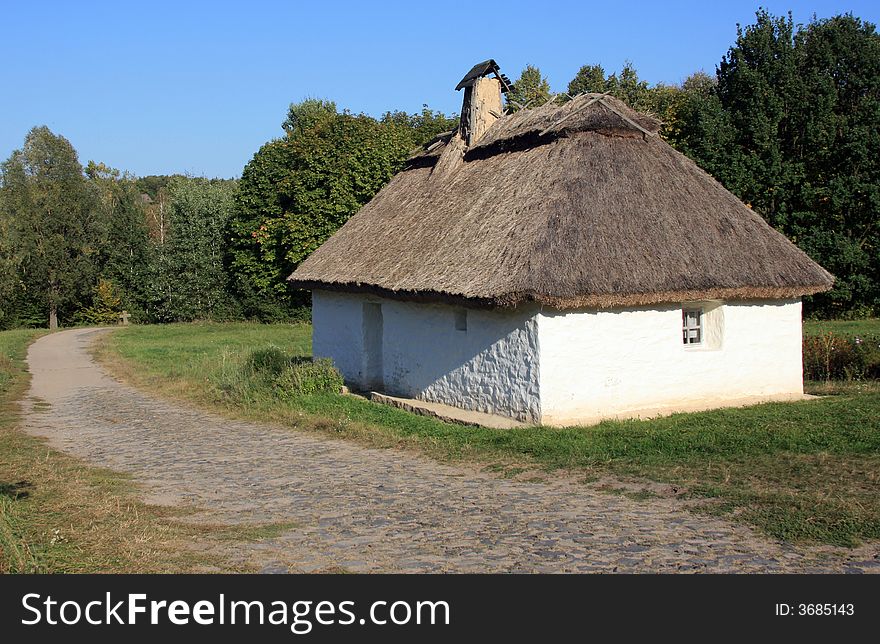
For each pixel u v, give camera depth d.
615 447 11.24
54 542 7.56
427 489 9.77
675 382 14.43
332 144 42.34
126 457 12.82
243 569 6.96
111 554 7.32
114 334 43.88
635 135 16.19
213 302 50.41
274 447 13.25
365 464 11.52
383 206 21.55
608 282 13.16
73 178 63.66
